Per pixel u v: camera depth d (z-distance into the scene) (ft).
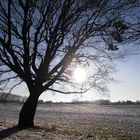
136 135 74.54
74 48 67.36
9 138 49.93
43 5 65.67
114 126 101.30
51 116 147.54
